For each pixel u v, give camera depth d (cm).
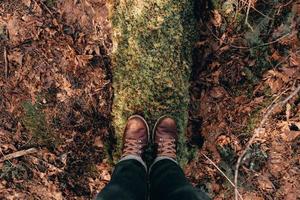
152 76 124
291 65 126
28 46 127
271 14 127
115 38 125
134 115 124
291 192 127
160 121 123
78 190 128
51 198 127
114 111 127
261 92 127
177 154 127
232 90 128
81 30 127
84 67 127
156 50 123
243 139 129
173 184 104
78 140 128
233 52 128
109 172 128
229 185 128
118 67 126
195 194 100
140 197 106
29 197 127
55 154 128
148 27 122
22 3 127
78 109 129
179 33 123
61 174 128
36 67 127
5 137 127
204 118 129
